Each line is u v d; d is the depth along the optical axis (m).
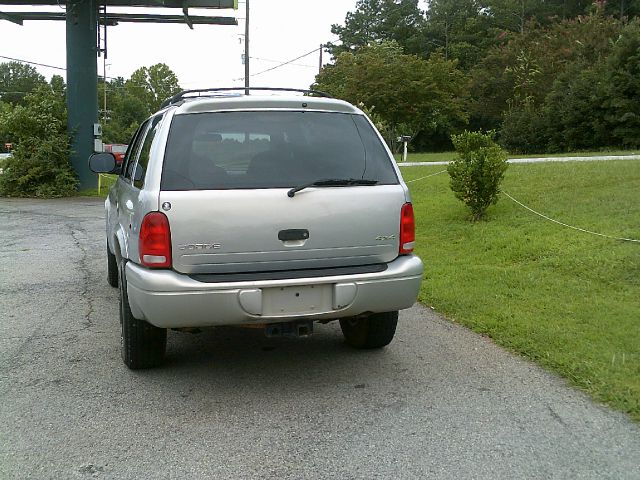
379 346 5.42
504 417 4.03
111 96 74.31
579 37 34.09
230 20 22.56
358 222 4.41
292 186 4.32
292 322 4.37
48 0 20.45
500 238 8.89
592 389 4.37
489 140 10.27
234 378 4.82
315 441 3.75
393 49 35.03
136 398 4.42
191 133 4.36
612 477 3.30
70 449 3.67
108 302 7.11
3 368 5.02
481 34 55.50
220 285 4.08
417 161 21.33
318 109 4.70
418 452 3.59
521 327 5.66
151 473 3.39
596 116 24.83
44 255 10.12
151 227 4.10
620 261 7.04
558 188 11.05
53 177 21.05
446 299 6.73
